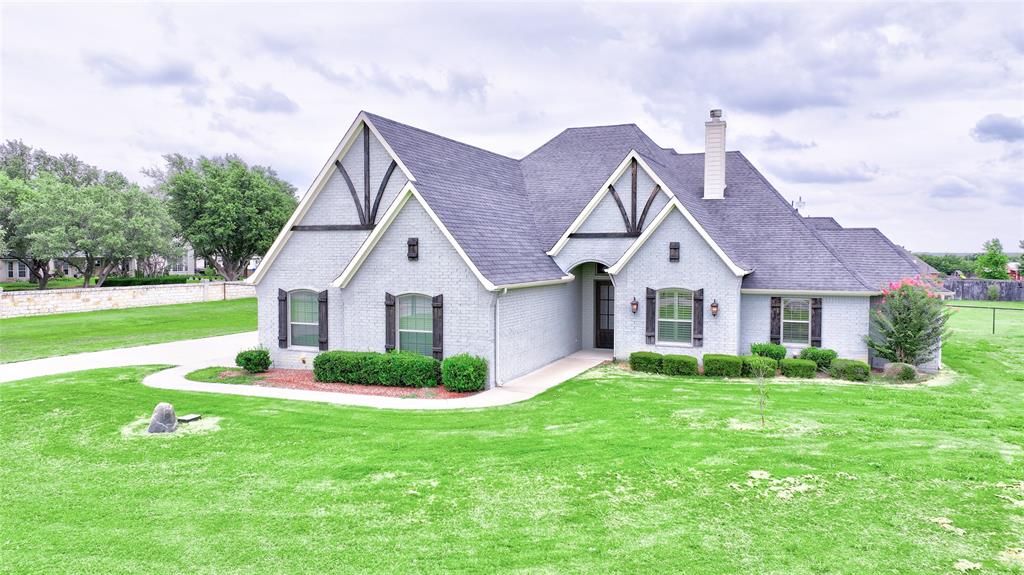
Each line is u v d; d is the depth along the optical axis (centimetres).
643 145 2817
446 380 1881
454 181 2316
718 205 2628
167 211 5759
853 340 2197
